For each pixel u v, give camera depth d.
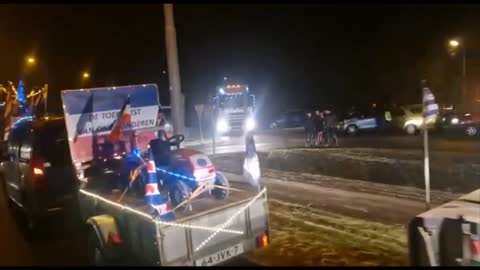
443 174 10.91
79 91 7.80
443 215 4.51
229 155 17.19
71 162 8.14
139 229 5.46
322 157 14.91
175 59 11.91
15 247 7.79
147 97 8.41
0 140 15.39
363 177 11.57
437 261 4.46
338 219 8.01
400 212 8.16
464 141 19.84
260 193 6.02
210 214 5.46
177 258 5.18
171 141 8.30
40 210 8.38
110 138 8.09
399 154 14.62
